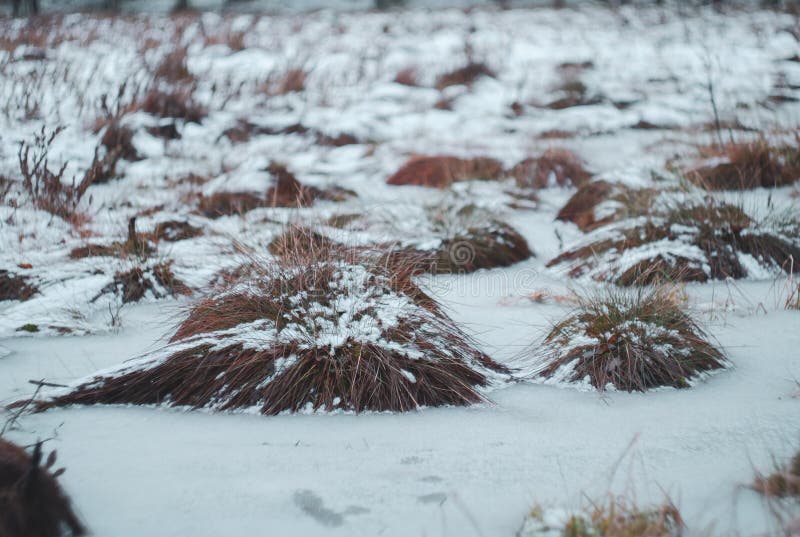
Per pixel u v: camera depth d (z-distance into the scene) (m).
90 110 11.35
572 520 2.59
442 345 4.14
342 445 3.37
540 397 3.89
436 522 2.76
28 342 4.71
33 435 3.44
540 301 5.52
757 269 5.95
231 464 3.19
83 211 7.50
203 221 7.27
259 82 14.55
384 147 11.43
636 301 4.52
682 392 3.91
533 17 24.00
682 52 18.00
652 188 7.28
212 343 3.98
